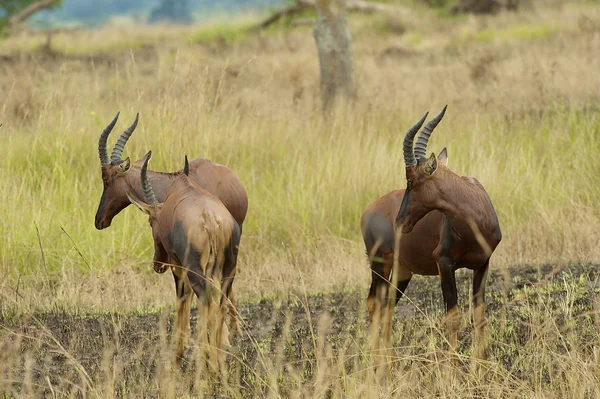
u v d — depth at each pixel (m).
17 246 38.34
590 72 61.81
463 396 21.69
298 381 22.53
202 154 42.56
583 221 38.31
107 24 145.75
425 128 23.44
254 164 45.62
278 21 126.12
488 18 112.56
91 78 70.88
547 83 58.88
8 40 117.31
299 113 52.62
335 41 60.47
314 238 39.66
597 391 20.55
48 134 46.66
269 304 33.12
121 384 24.41
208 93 49.91
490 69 67.88
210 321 23.81
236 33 119.38
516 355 24.75
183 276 24.56
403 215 23.23
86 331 29.64
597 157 45.31
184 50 93.75
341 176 43.53
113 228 40.09
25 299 33.41
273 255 38.50
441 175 22.86
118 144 30.45
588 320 26.47
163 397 23.08
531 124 51.53
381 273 25.03
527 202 42.06
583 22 94.69
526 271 33.97
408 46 101.81
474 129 48.94
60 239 39.44
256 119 48.66
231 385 23.66
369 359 24.81
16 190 40.91
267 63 80.25
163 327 26.53
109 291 33.94
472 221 22.67
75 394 23.97
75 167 45.25
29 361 26.34
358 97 60.47
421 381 22.95
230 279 25.00
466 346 26.45
